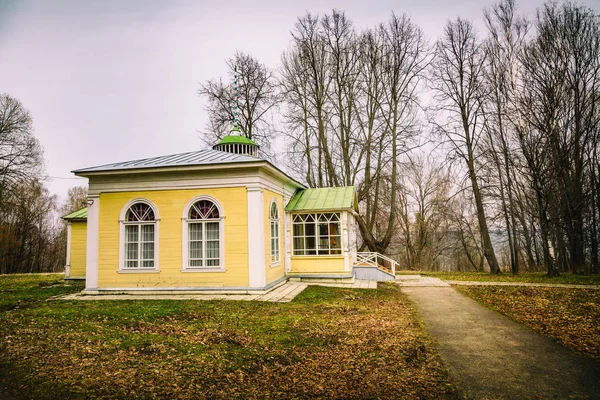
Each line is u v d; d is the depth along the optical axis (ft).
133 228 46.70
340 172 92.73
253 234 44.39
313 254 58.59
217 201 45.29
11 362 20.97
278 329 28.09
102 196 47.26
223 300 40.24
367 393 17.16
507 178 84.43
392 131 84.33
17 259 133.90
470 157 79.10
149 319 31.09
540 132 68.69
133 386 17.84
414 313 34.76
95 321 30.58
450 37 79.46
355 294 46.39
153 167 44.96
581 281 57.82
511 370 19.76
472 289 51.08
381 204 109.50
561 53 67.46
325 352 22.89
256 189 44.80
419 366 20.52
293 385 18.13
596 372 19.24
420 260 128.06
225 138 67.87
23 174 97.04
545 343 24.45
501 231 98.78
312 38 86.89
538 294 44.80
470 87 78.48
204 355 22.11
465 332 27.63
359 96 87.71
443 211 108.88
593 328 27.55
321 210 57.72
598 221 78.02
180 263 45.14
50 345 23.99
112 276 46.06
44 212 143.74
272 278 49.85
